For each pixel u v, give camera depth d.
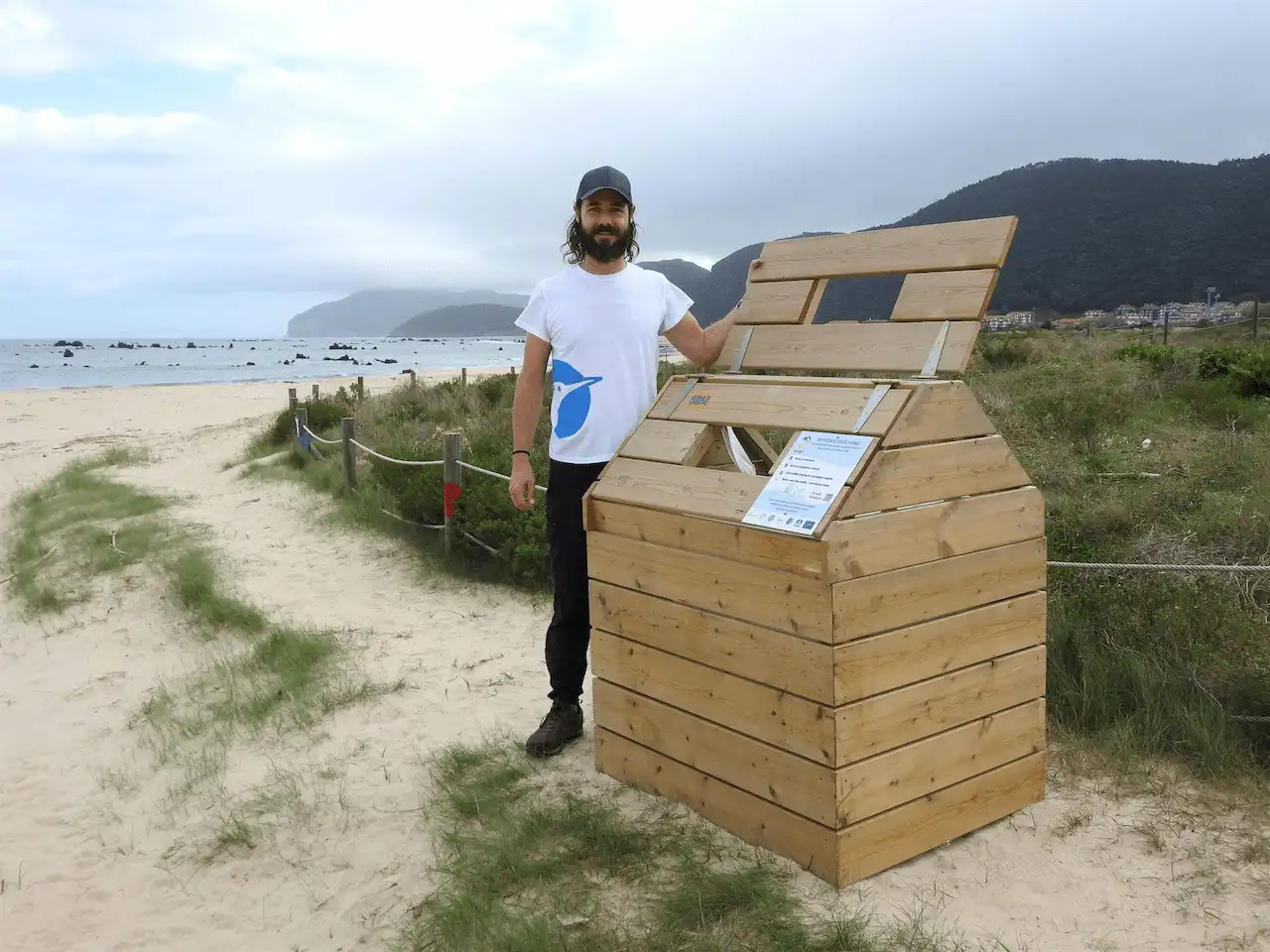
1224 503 6.03
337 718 4.63
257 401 30.09
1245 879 2.80
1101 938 2.55
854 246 3.39
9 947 3.06
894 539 2.75
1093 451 8.73
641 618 3.33
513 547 6.79
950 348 2.98
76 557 8.58
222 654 5.80
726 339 3.72
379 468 10.16
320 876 3.27
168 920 3.14
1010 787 3.18
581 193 3.61
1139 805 3.25
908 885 2.80
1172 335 28.88
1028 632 3.16
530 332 3.77
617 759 3.58
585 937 2.67
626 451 3.51
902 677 2.81
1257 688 3.68
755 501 2.90
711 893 2.78
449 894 2.96
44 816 4.03
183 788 4.09
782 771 2.88
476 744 4.14
